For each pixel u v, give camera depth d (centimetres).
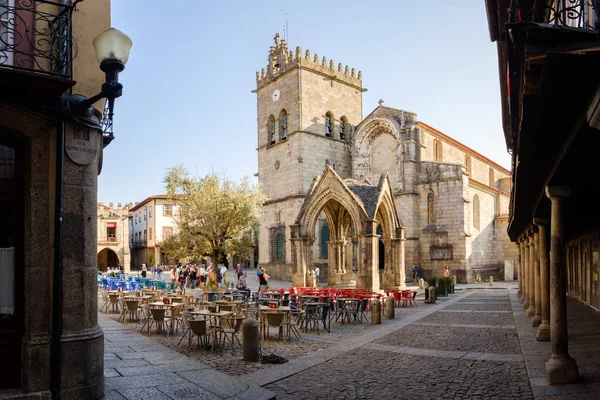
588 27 486
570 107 575
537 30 456
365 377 1046
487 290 3750
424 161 4594
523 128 665
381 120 4950
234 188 3500
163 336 1528
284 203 5059
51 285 791
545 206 1227
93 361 807
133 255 9450
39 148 793
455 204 4388
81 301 809
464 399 879
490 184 6212
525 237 2298
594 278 2144
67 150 812
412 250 4503
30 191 785
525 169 948
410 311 2309
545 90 522
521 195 1277
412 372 1084
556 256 948
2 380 774
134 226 9531
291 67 5100
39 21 827
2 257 799
